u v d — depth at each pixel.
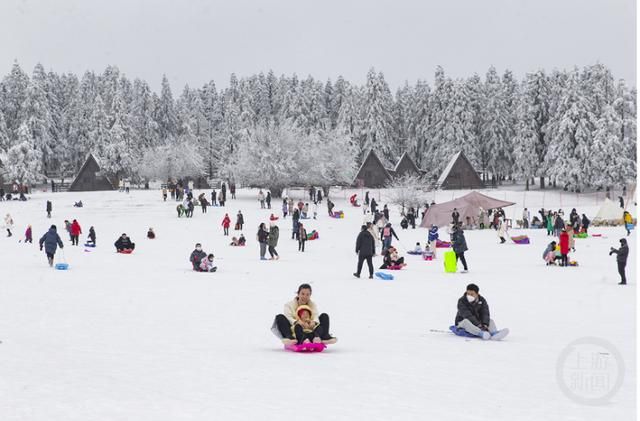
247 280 20.91
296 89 114.81
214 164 121.69
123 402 6.23
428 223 49.09
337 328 12.01
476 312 11.11
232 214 56.47
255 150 72.94
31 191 94.88
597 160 75.38
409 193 62.00
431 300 16.14
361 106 108.50
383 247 30.23
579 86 80.38
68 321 12.84
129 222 51.75
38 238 42.75
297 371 7.84
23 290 18.23
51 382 7.21
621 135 76.50
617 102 76.62
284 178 73.06
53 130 110.88
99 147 104.62
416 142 105.12
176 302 15.86
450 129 95.12
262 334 11.29
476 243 36.78
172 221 52.19
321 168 73.69
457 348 9.74
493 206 49.19
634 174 74.75
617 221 48.97
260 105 135.75
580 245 34.00
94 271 23.89
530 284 19.61
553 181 84.69
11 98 115.06
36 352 9.34
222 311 14.35
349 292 17.75
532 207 70.38
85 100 133.25
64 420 5.56
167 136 117.31
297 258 29.72
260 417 5.64
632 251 30.42
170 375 7.59
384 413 5.79
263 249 28.83
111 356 8.98
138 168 101.12
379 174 90.69
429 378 7.43
